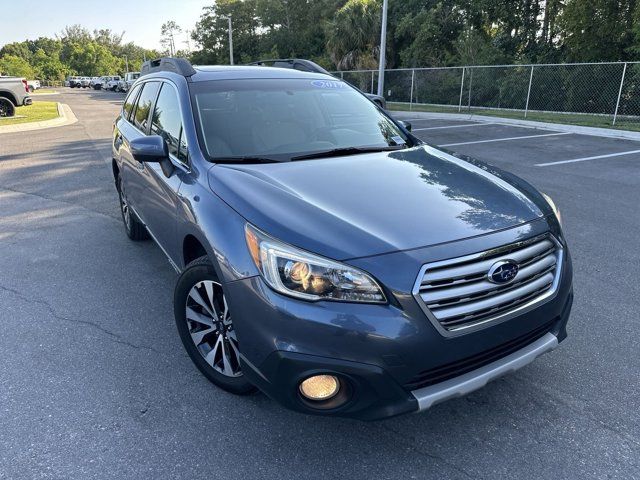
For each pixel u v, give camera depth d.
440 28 28.08
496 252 2.21
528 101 18.33
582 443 2.44
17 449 2.42
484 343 2.19
